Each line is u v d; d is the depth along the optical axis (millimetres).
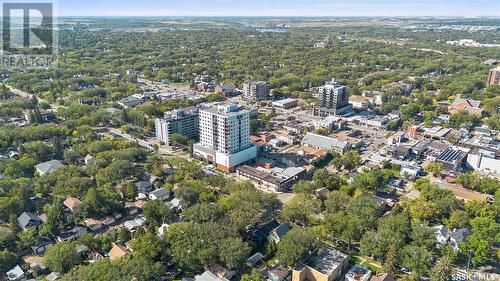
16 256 198625
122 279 165875
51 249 194875
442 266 180500
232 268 190625
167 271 195125
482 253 192750
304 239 197750
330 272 186625
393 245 192125
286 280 188875
